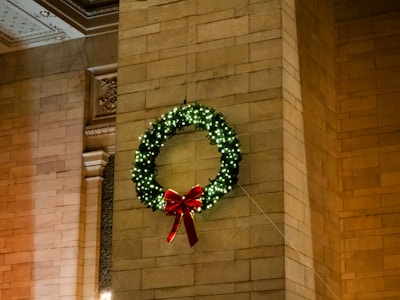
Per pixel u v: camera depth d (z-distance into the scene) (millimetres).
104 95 30031
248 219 19484
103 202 29234
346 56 24391
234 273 19297
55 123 30234
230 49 20641
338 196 23234
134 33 21828
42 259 29078
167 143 20703
